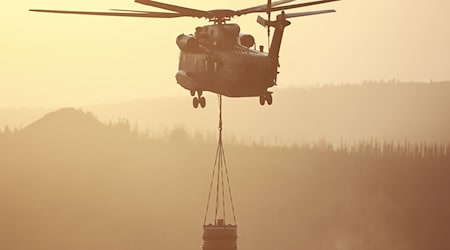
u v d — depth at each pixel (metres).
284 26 188.88
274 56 191.00
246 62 194.25
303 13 187.75
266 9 189.00
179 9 193.75
